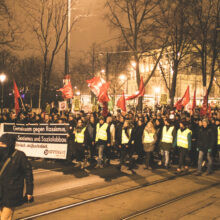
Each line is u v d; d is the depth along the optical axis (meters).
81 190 8.84
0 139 4.84
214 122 13.94
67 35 18.17
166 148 12.25
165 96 20.75
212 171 11.97
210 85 26.72
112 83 50.66
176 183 9.86
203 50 26.14
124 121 12.47
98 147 12.27
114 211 7.03
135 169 12.13
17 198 4.78
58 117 15.15
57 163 13.04
